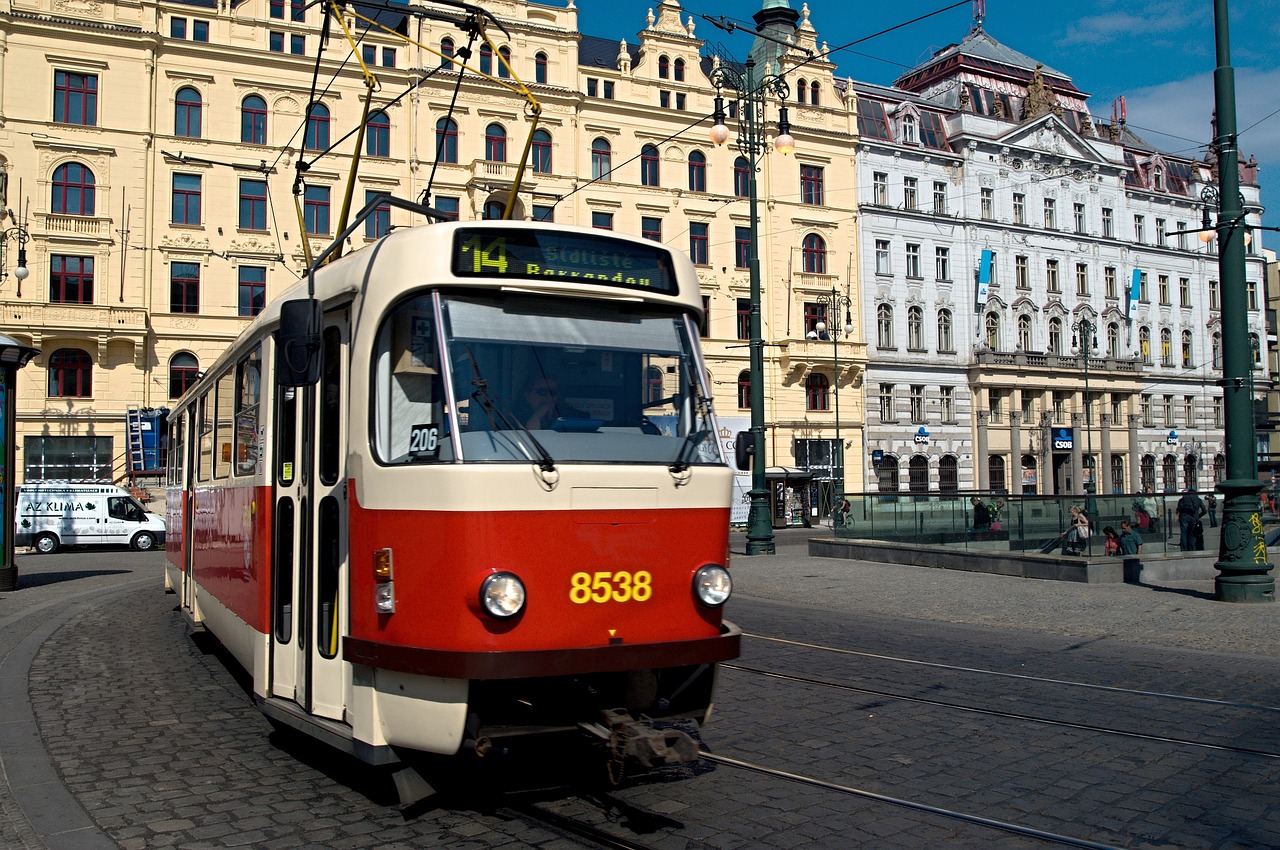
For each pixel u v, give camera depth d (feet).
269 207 130.41
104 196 123.34
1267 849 16.78
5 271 118.83
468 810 18.79
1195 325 206.69
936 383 172.35
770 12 163.94
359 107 133.90
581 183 145.28
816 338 157.58
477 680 17.07
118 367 123.65
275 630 22.82
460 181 138.10
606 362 19.08
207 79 128.06
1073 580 57.47
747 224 157.89
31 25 119.96
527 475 17.24
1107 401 189.98
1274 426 101.50
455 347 17.84
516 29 141.69
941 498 73.72
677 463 18.89
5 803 19.34
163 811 18.93
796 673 32.04
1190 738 23.79
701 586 18.70
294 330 18.98
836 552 79.46
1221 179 48.01
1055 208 188.24
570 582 17.43
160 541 109.09
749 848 16.71
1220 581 48.08
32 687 30.63
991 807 18.84
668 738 16.83
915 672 32.24
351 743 18.47
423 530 17.24
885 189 169.68
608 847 16.84
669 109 151.94
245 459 26.05
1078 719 25.73
